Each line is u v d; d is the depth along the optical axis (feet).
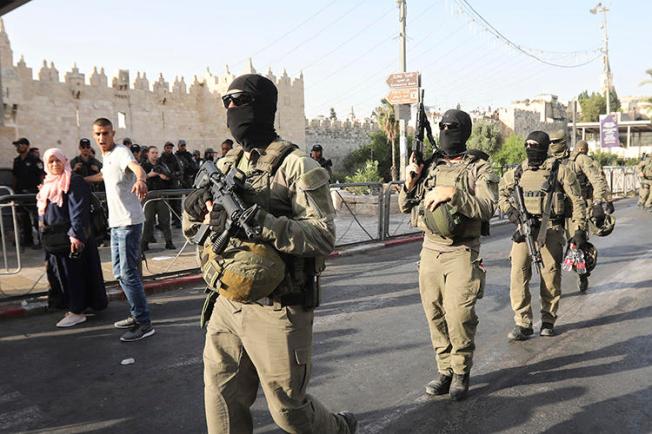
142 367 14.70
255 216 6.73
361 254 32.48
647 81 120.78
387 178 149.07
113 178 16.40
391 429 11.02
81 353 15.88
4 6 17.19
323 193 7.25
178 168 40.86
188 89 139.33
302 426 7.64
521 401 12.15
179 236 39.52
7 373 14.43
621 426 10.96
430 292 12.23
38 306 20.29
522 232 15.79
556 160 16.17
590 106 253.44
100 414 11.98
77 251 17.83
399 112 45.27
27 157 34.19
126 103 125.70
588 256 21.26
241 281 6.76
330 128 159.84
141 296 16.98
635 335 16.46
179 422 11.55
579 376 13.46
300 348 7.36
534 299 21.17
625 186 82.53
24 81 107.86
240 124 7.55
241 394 7.77
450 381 12.59
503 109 162.91
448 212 11.20
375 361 14.75
